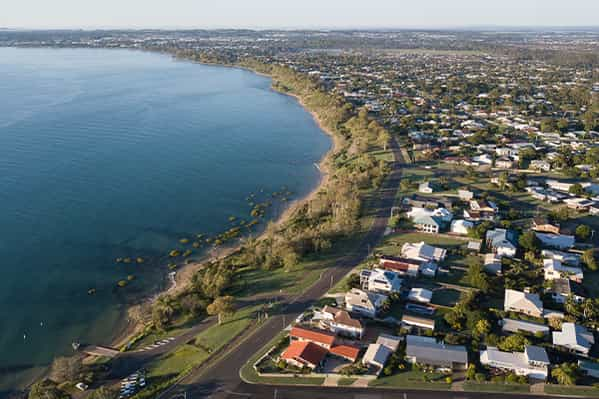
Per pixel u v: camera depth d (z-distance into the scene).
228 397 88.75
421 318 108.12
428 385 90.56
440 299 118.94
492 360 94.19
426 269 129.88
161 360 102.19
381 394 88.62
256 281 131.75
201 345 105.69
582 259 133.12
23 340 115.12
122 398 90.38
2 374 104.75
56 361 101.06
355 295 113.69
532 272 128.12
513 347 97.56
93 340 114.88
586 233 147.50
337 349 98.62
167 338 110.88
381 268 131.12
